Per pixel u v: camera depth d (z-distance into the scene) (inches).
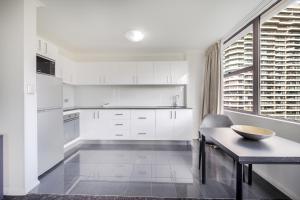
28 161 89.3
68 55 195.6
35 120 94.3
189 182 99.1
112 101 203.3
